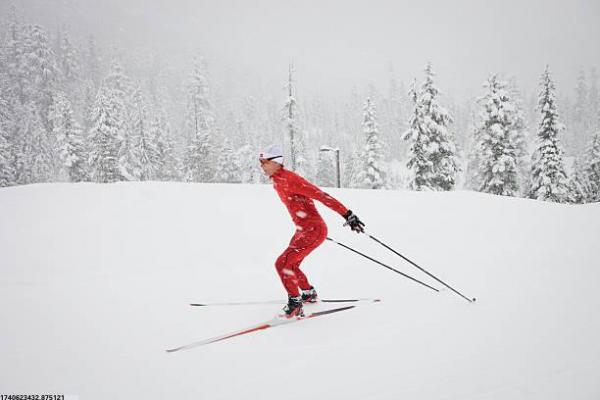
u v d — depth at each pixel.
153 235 6.05
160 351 2.65
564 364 2.24
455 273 4.26
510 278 3.95
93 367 2.45
